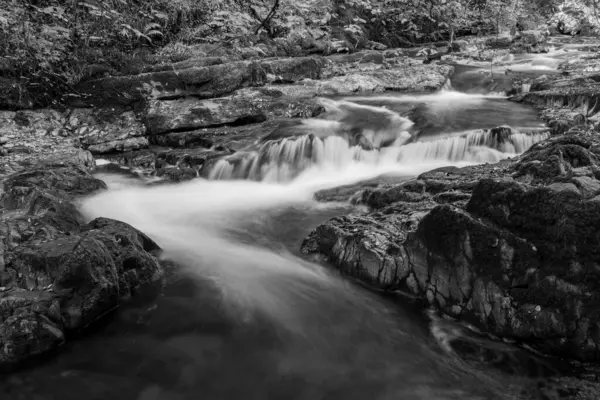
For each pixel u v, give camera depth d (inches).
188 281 191.5
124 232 191.0
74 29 388.2
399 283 175.2
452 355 149.0
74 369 146.9
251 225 244.2
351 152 324.2
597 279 134.5
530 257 144.3
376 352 153.8
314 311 173.8
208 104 373.1
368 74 458.9
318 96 414.0
